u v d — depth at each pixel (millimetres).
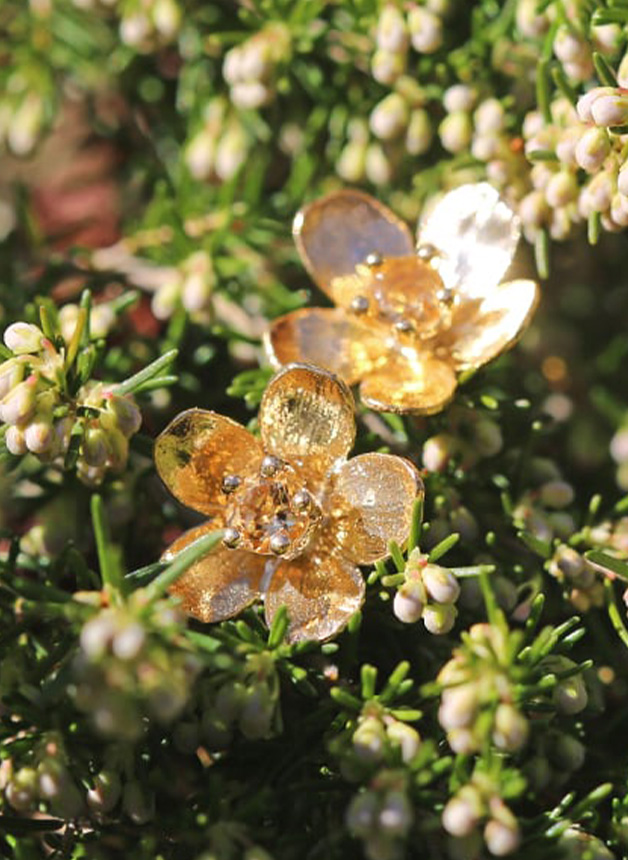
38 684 291
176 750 300
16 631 294
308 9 334
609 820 299
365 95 343
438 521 306
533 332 354
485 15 335
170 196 354
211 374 338
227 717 288
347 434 296
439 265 310
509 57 332
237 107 345
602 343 361
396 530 293
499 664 282
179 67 358
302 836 289
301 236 313
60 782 286
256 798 286
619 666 310
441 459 308
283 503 294
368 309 308
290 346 309
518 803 297
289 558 294
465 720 280
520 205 317
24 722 292
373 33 332
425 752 281
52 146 378
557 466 341
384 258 309
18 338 295
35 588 282
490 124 320
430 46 325
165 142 360
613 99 297
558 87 314
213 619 293
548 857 286
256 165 346
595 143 300
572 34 312
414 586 290
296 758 294
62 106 376
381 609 301
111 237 364
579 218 312
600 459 348
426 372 306
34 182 376
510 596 305
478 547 312
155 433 329
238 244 344
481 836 284
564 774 298
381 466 295
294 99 350
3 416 291
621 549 309
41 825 293
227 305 343
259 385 318
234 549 296
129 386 297
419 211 343
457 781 282
